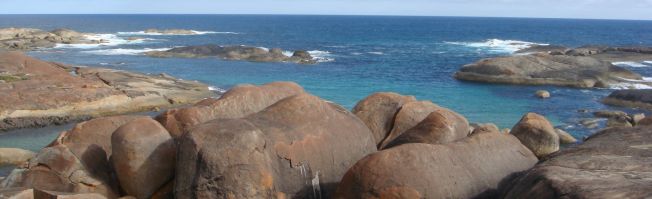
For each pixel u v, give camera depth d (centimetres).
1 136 2573
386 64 5847
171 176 1062
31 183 1064
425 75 5009
